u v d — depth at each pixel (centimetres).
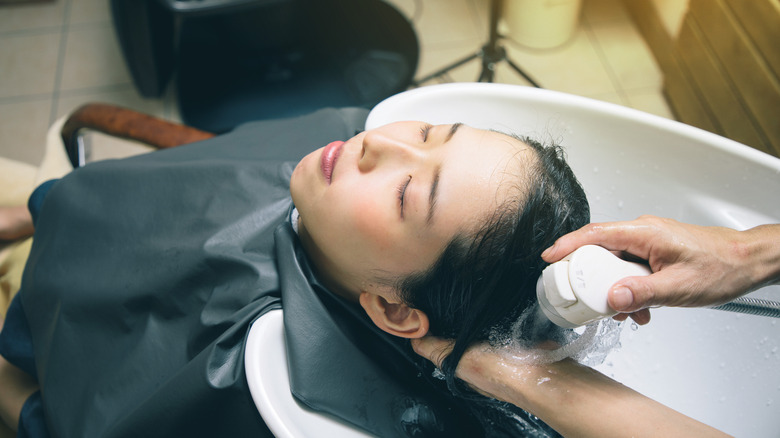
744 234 58
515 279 60
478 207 58
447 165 59
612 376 72
